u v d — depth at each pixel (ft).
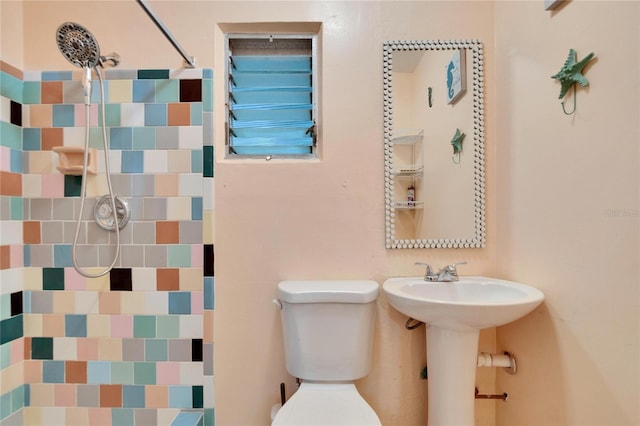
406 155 4.16
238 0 4.11
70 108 4.03
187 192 4.05
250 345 4.13
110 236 4.05
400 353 4.19
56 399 4.01
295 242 4.15
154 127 4.04
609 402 2.58
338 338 3.68
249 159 4.27
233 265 4.13
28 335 4.02
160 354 4.06
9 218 3.86
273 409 3.93
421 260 4.19
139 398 4.05
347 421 3.01
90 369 4.04
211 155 4.05
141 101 4.04
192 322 4.07
